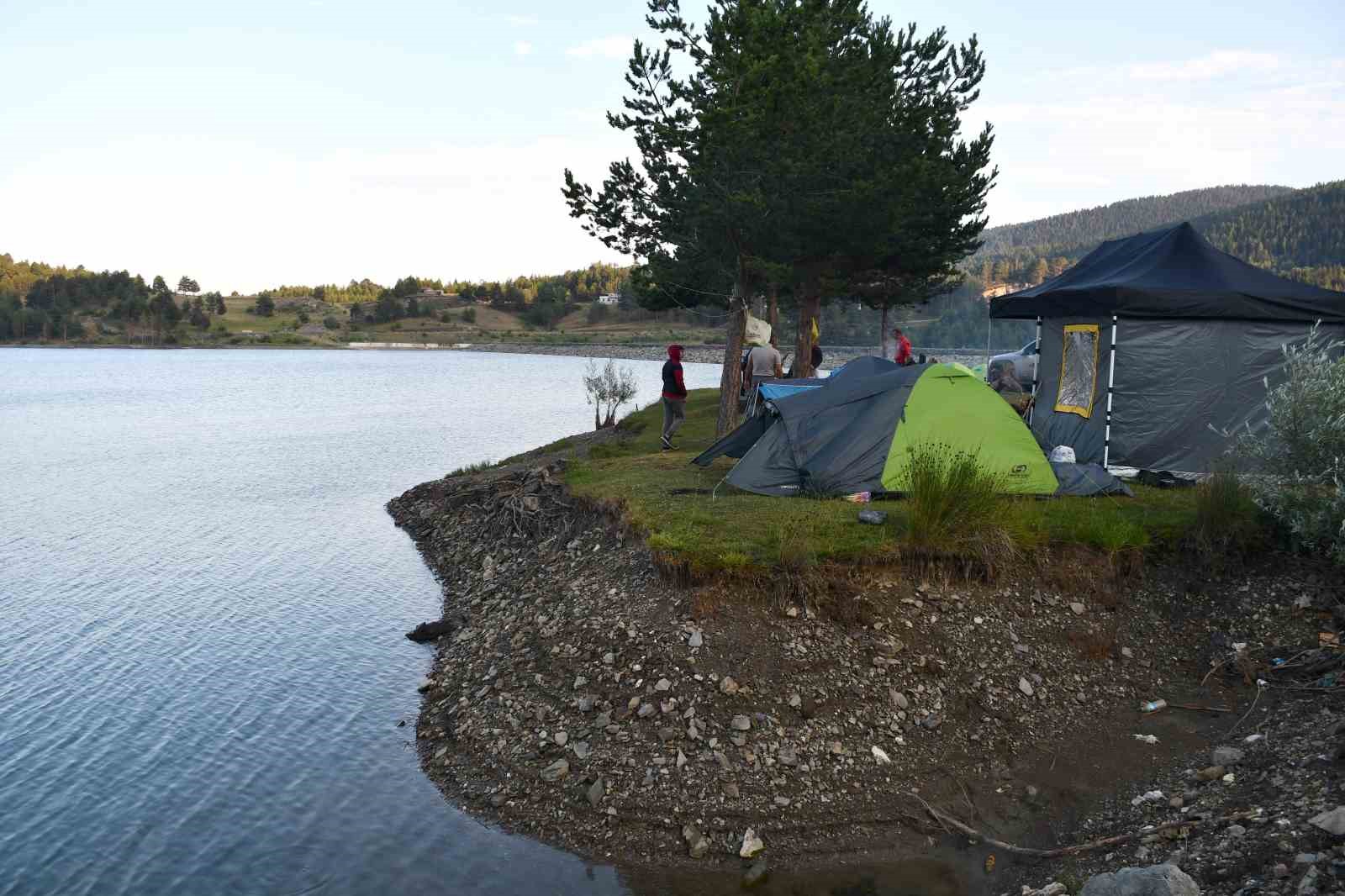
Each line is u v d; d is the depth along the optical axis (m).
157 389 76.31
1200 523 9.35
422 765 7.89
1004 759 7.04
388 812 7.11
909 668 7.77
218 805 7.35
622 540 10.62
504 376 96.31
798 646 7.88
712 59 17.02
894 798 6.61
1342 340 11.83
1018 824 6.30
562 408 51.75
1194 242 12.79
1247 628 8.32
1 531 18.88
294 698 9.59
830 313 98.56
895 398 11.51
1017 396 18.00
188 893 6.16
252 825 7.01
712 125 15.85
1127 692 7.83
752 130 15.94
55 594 13.94
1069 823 6.23
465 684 9.23
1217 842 5.34
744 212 16.83
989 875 5.79
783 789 6.66
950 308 128.50
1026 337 118.31
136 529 19.06
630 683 7.78
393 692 9.69
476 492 18.14
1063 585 8.80
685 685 7.55
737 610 8.26
